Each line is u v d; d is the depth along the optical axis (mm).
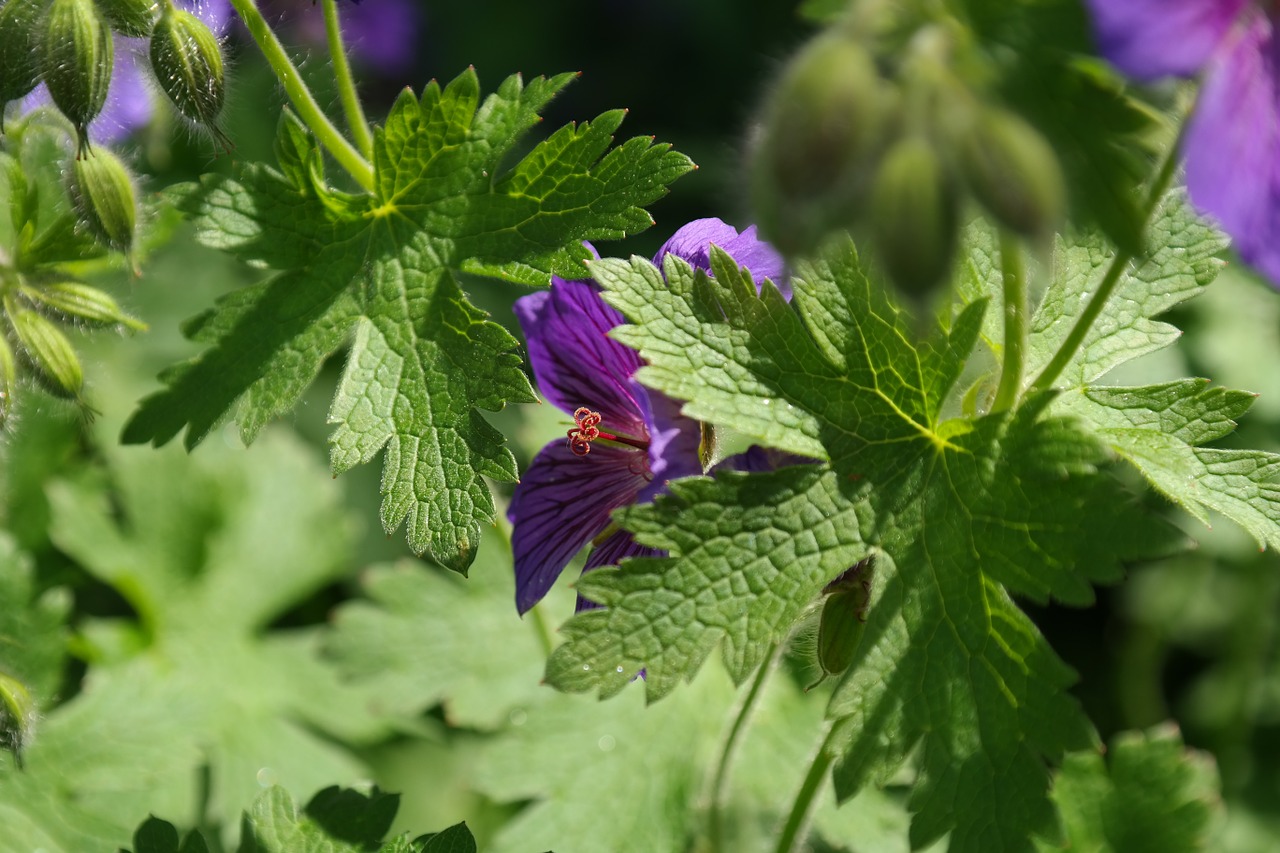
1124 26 363
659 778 485
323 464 574
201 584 534
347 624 507
